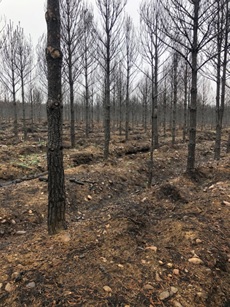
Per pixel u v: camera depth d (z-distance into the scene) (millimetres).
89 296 2428
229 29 6906
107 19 9367
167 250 3232
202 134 21453
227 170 6781
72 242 3377
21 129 22875
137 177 8469
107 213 4848
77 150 12516
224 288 2701
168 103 26266
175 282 2676
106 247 3223
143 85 22016
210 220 3984
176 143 16531
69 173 7891
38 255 3162
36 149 12836
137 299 2418
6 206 5344
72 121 13242
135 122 33906
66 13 10812
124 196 7016
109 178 7723
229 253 3207
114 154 12617
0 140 15984
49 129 3494
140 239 3463
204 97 25594
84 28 11336
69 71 11969
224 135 22969
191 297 2494
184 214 4277
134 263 2932
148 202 5113
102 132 23156
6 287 2574
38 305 2332
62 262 2941
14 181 7766
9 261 3109
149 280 2676
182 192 5445
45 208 5441
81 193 6496
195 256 3090
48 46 3275
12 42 14883
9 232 4504
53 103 3385
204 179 6578
